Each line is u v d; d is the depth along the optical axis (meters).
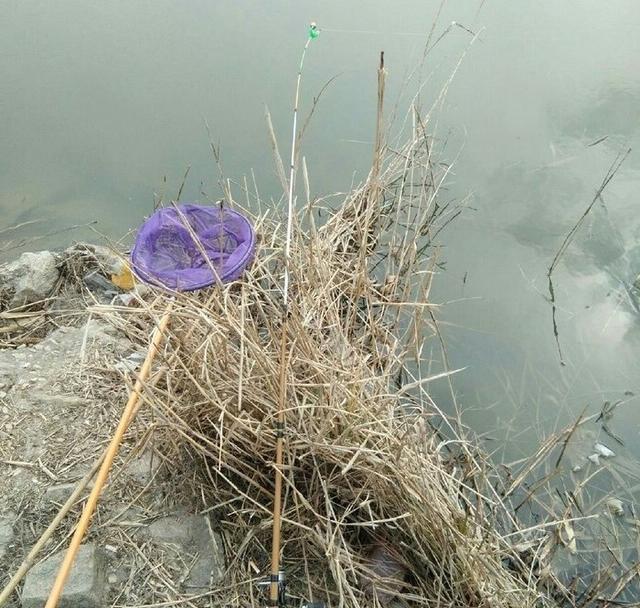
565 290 2.87
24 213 3.01
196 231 1.84
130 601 1.60
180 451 1.84
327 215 2.96
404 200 3.05
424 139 3.04
